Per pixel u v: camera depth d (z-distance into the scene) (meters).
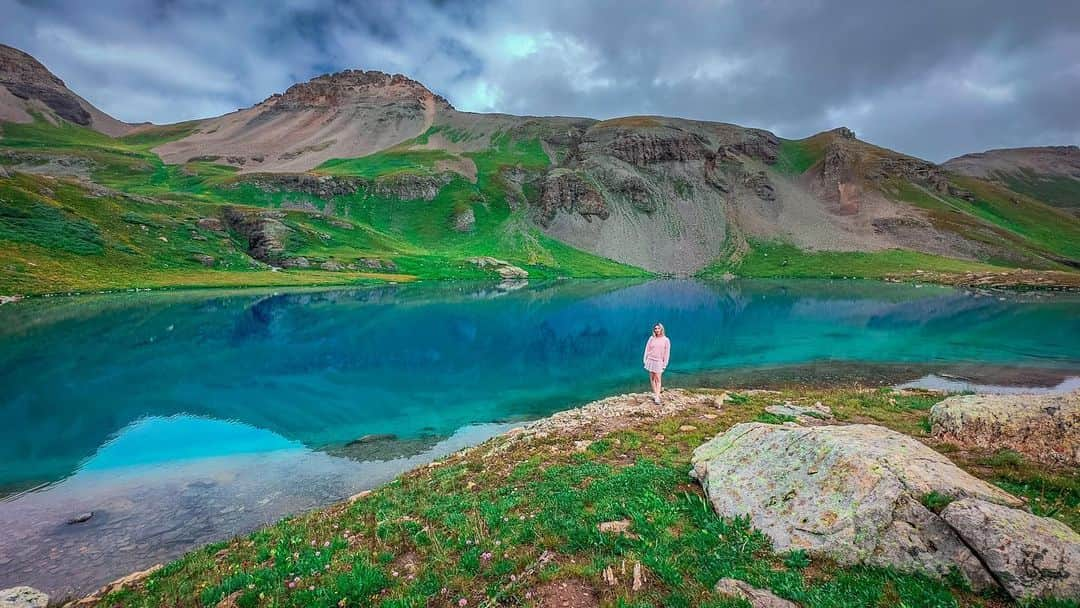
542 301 95.06
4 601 10.25
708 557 8.09
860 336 54.84
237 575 9.46
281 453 21.69
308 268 137.00
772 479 9.98
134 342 45.81
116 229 108.88
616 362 41.88
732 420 18.81
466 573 8.48
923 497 7.85
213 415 27.31
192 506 16.28
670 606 6.75
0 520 15.30
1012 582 6.48
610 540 8.88
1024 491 9.88
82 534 14.38
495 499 12.34
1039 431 12.66
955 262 176.50
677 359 43.06
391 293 105.31
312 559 9.85
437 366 40.28
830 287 135.00
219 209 154.50
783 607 6.59
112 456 21.22
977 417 13.74
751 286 140.12
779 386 33.19
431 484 14.55
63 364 37.03
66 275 83.00
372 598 8.17
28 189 101.69
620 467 14.00
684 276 188.25
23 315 55.97
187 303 74.25
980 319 68.19
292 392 32.28
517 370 38.88
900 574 7.23
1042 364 40.06
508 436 20.22
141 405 28.81
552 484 12.85
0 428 24.78
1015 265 179.25
